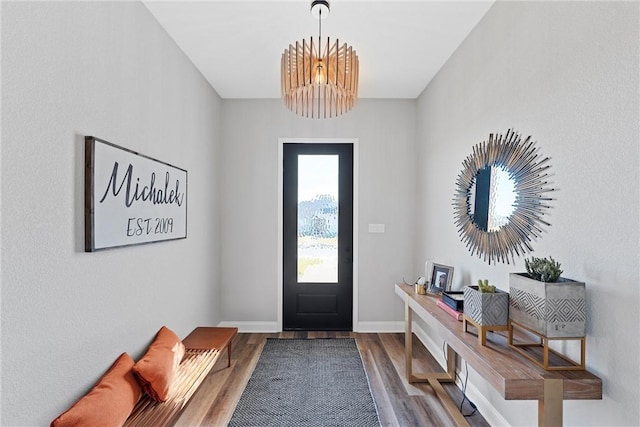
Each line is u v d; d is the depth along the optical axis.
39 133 1.32
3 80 1.17
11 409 1.21
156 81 2.34
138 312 2.08
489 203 2.23
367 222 3.98
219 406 2.40
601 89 1.36
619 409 1.27
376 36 2.60
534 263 1.53
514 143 1.96
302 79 2.29
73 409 1.42
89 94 1.61
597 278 1.38
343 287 4.02
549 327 1.38
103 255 1.72
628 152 1.24
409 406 2.41
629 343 1.24
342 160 4.01
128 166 1.92
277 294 3.99
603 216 1.35
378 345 3.55
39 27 1.32
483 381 2.32
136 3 2.07
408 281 3.99
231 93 3.79
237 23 2.41
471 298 1.75
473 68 2.48
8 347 1.20
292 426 2.18
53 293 1.39
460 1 2.17
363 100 3.96
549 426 1.31
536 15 1.76
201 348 2.61
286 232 4.03
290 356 3.27
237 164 3.96
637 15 1.20
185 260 2.85
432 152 3.39
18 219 1.23
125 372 1.76
